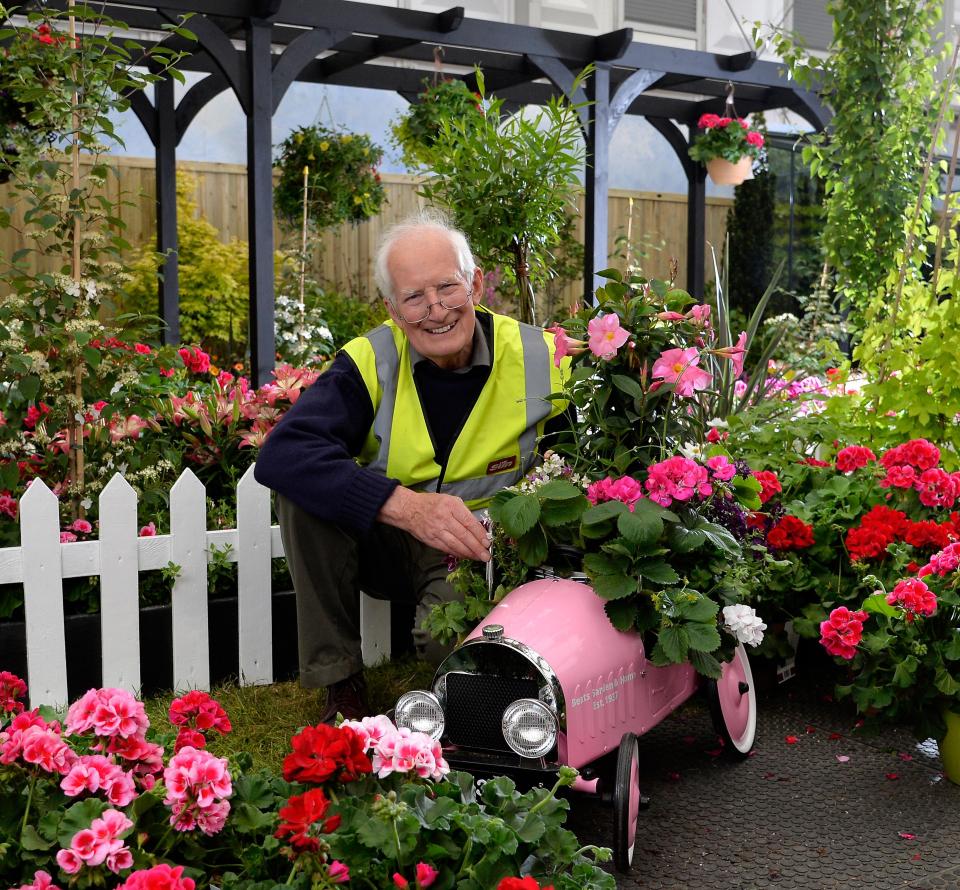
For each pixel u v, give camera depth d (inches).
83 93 133.3
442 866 60.4
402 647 135.6
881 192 241.9
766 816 97.2
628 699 89.4
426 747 63.8
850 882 85.1
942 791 102.5
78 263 132.4
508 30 268.5
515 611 88.6
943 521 121.3
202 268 370.0
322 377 106.8
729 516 97.7
